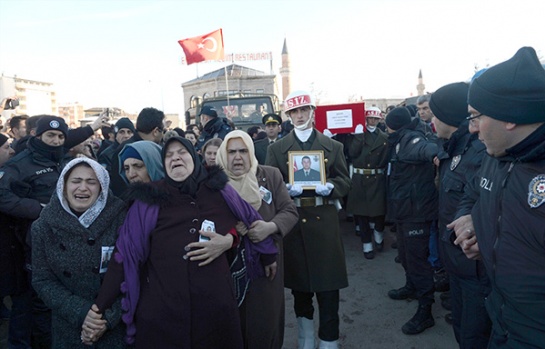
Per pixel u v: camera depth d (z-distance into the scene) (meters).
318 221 2.82
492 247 1.46
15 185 2.82
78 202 1.88
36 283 1.92
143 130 3.49
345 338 3.23
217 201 1.96
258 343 2.25
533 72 1.32
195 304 1.83
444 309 3.69
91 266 1.88
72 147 3.85
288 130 7.14
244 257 2.18
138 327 1.82
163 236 1.83
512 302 1.37
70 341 1.91
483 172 1.70
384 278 4.48
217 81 31.16
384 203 5.02
